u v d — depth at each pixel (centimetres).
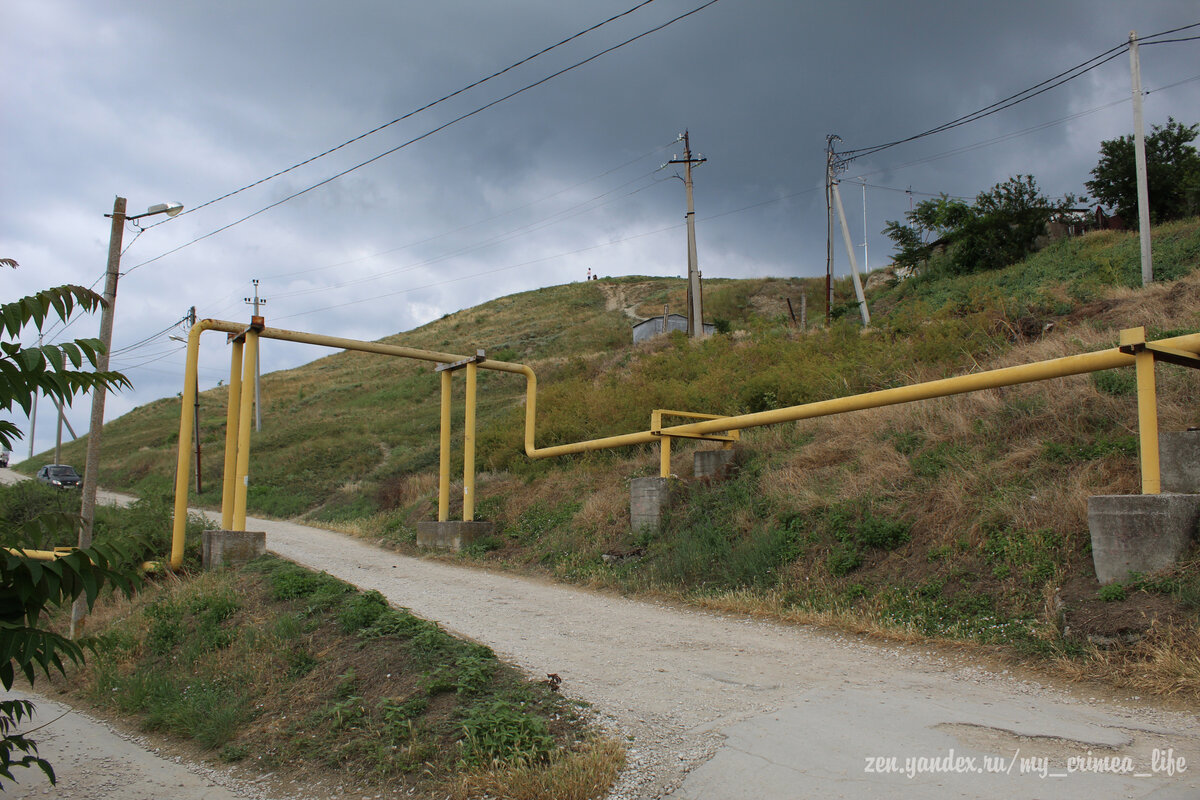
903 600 852
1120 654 630
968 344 1550
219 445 4488
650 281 9425
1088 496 813
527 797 466
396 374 6088
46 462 5394
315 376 7081
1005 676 650
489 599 1089
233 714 688
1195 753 464
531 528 1563
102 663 903
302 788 556
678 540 1188
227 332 1398
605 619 943
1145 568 696
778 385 1695
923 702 586
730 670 700
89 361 389
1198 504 703
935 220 3459
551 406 2392
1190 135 2941
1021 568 802
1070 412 1030
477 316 8744
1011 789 432
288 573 1057
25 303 371
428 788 507
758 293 6481
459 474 2303
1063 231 2998
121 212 1291
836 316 3331
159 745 698
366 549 1788
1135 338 755
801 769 476
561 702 594
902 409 1262
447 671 652
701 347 2703
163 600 1070
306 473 3394
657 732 549
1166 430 909
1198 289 1405
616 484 1555
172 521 1448
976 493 951
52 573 375
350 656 748
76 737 729
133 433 5762
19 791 593
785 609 927
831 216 3084
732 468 1346
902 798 430
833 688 633
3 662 357
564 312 7931
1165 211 2886
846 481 1112
